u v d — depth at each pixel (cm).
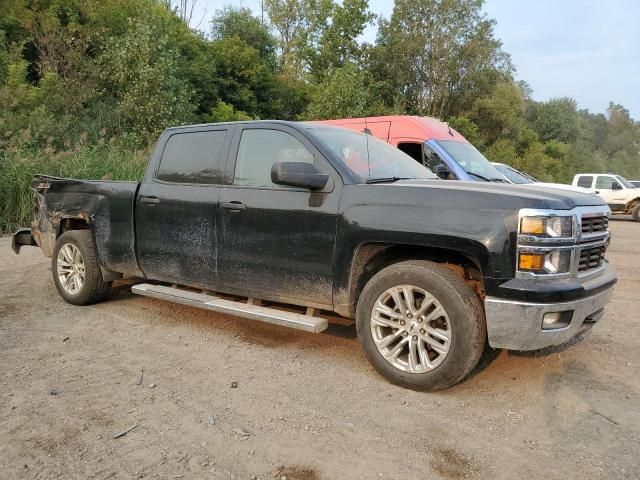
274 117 3422
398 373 363
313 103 2877
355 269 386
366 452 285
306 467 270
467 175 959
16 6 2116
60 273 577
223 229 446
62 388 359
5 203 1184
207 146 479
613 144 9044
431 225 349
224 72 3209
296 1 4462
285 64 4319
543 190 371
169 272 493
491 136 3950
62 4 2262
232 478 259
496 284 331
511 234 330
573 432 310
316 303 407
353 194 386
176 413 326
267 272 425
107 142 1752
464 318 338
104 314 538
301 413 328
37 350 431
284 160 429
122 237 520
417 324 358
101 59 2028
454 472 268
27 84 1812
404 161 482
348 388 365
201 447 287
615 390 369
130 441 292
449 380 346
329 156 407
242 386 366
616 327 522
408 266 362
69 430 303
